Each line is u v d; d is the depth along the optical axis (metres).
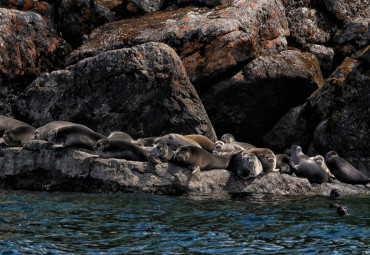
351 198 43.09
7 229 30.61
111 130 56.97
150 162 43.50
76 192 43.69
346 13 68.88
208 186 43.66
